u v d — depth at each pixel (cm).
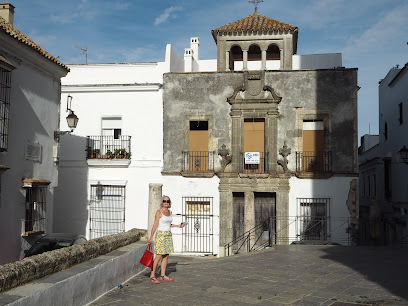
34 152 1507
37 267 678
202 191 1980
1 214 1331
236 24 2089
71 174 2097
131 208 2041
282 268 1129
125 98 2080
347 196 1894
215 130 1992
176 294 846
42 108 1570
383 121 2703
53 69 1614
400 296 829
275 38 2005
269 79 1969
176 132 2025
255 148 1978
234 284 939
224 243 1938
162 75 2067
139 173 2044
